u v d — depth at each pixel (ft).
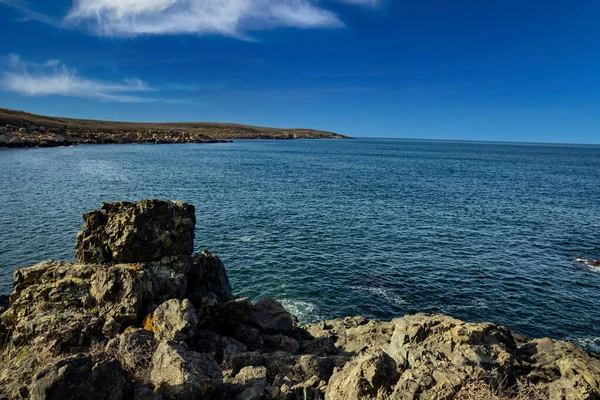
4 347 45.80
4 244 112.37
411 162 474.49
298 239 126.21
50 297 48.83
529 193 232.94
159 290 52.95
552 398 31.78
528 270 105.60
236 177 271.69
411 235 135.33
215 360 41.93
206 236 126.52
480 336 39.09
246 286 92.22
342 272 101.35
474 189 246.27
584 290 93.91
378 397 30.55
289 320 61.16
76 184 213.66
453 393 28.35
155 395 29.37
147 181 236.63
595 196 226.17
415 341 40.32
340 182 263.90
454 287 94.32
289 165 381.60
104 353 35.01
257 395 31.63
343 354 54.19
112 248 55.31
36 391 26.00
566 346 47.62
